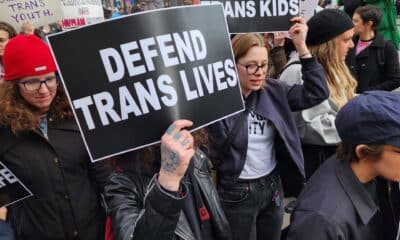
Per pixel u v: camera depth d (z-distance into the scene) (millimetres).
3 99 1932
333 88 2680
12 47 1890
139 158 1467
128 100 1296
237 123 2354
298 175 2488
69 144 2023
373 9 4059
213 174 2477
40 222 2010
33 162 1960
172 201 1205
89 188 2092
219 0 2588
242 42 2248
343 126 1359
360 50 4141
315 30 2732
